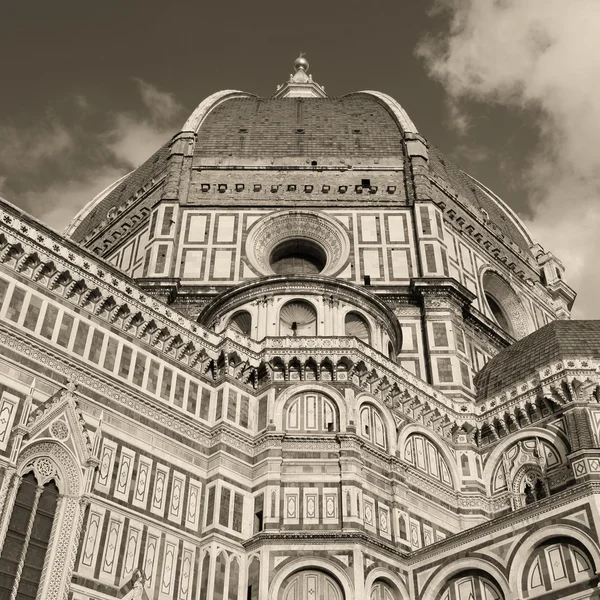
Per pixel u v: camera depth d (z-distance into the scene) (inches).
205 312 2261.3
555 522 1553.9
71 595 1385.3
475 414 2175.2
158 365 1776.6
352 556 1612.9
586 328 2256.4
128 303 1761.8
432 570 1689.2
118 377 1676.9
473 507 2001.7
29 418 1467.8
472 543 1656.0
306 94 4512.8
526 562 1565.0
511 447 2092.8
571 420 1966.0
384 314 2247.8
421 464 1980.8
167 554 1574.8
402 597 1669.5
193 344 1859.0
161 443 1690.5
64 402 1529.3
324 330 2098.9
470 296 2573.8
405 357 2383.1
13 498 1382.9
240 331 2185.0
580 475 1815.9
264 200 2851.9
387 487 1822.1
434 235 2723.9
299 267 2790.4
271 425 1807.3
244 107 3358.8
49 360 1568.7
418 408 2060.8
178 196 2844.5
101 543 1473.9
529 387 2107.5
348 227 2773.1
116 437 1611.7
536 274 3390.7
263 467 1755.7
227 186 2896.2
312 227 2787.9
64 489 1469.0
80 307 1684.3
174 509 1635.1
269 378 1898.4
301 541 1631.4
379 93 3533.5
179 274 2623.0
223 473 1722.4
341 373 1908.2
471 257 2960.1
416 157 3002.0
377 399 1947.6
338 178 2942.9
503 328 3004.4
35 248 1631.4
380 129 3189.0
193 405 1800.0
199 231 2746.1
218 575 1589.6
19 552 1362.0
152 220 2817.4
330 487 1727.4
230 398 1836.9
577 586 1477.6
